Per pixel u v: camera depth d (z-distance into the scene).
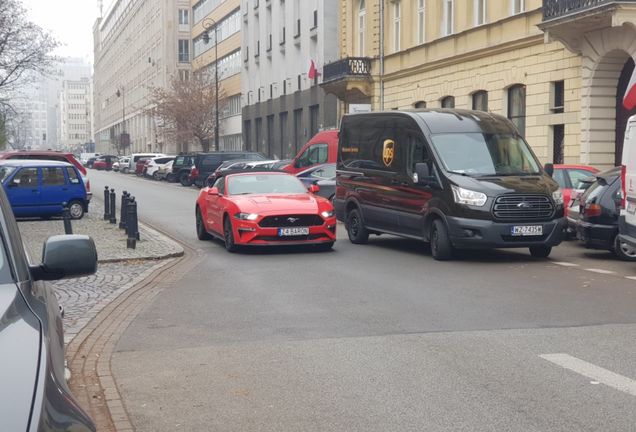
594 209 14.40
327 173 24.94
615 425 5.39
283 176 17.62
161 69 100.50
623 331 8.38
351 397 6.15
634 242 12.73
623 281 11.89
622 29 22.73
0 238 3.27
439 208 14.50
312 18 51.28
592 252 15.91
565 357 7.27
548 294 10.76
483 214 13.83
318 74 50.16
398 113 16.27
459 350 7.61
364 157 17.45
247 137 70.50
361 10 42.84
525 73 27.84
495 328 8.60
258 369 7.05
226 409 5.92
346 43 43.88
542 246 14.30
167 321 9.32
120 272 13.68
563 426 5.37
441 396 6.12
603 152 24.66
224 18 79.81
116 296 11.18
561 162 26.61
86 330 8.89
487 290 11.16
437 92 34.28
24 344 2.58
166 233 21.34
